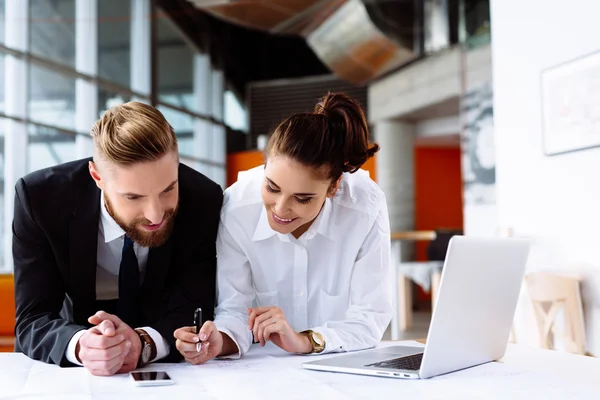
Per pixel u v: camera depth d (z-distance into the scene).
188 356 1.33
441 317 1.14
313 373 1.23
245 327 1.48
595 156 3.40
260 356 1.46
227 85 11.81
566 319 3.47
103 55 7.50
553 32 3.69
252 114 12.09
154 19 8.66
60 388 1.10
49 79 6.48
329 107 1.41
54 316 1.47
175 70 9.61
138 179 1.28
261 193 1.52
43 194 1.48
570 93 3.53
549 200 3.75
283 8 7.86
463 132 7.79
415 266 6.18
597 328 3.39
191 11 9.74
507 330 1.36
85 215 1.51
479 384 1.11
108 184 1.33
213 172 10.87
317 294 1.72
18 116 6.04
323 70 12.50
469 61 7.70
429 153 10.82
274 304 1.73
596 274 3.40
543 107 3.75
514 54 4.04
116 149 1.27
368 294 1.64
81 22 7.03
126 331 1.29
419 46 8.05
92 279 1.55
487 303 1.25
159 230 1.38
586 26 3.44
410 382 1.13
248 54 12.47
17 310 1.48
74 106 6.88
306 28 8.55
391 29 7.89
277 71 12.68
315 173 1.36
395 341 1.68
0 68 5.92
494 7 4.22
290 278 1.70
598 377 1.17
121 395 1.04
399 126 9.75
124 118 1.31
